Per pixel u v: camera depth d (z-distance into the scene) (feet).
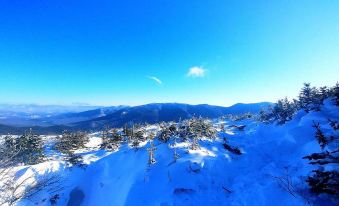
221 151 92.12
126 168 91.45
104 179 91.45
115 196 79.00
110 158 103.40
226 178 73.20
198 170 73.20
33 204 75.25
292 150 87.86
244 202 56.85
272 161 83.30
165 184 69.26
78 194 89.45
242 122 198.49
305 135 89.40
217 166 77.20
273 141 102.78
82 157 110.22
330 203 44.14
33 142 123.13
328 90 119.03
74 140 153.89
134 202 67.31
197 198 63.21
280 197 52.01
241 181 69.82
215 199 63.05
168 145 96.68
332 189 44.45
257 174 72.08
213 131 118.21
